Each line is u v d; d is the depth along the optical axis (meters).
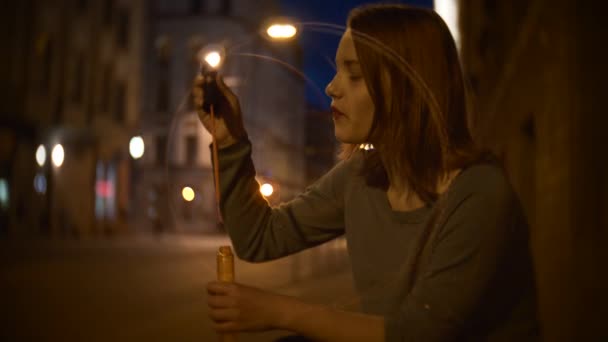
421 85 1.42
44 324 6.48
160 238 38.72
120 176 39.94
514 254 1.34
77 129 34.22
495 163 1.39
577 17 4.18
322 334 1.24
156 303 8.13
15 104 28.41
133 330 6.12
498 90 9.06
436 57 1.45
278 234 1.69
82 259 17.06
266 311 1.24
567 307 4.50
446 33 1.48
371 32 1.46
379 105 1.46
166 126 51.69
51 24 31.39
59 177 33.19
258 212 1.68
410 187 1.48
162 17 53.53
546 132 5.40
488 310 1.34
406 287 1.42
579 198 4.14
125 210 40.69
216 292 1.25
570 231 4.33
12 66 28.23
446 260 1.30
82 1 34.72
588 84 4.12
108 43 37.78
